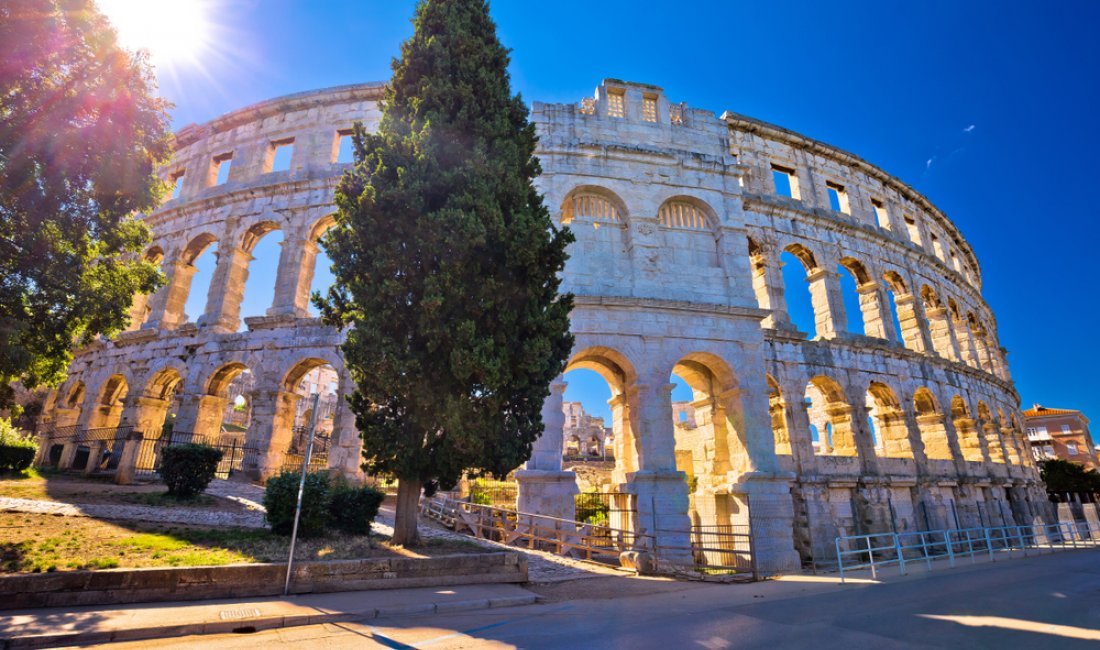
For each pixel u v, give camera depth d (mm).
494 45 19094
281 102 33750
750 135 34406
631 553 17844
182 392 28250
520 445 15773
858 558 25391
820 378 29391
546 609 11352
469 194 15633
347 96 33000
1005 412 40375
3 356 14234
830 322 31234
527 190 17609
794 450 26312
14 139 14211
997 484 33531
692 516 26969
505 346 15477
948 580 15781
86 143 15523
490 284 15305
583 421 57906
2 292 14875
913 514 28156
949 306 40500
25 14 13672
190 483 18906
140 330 30859
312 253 30734
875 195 37688
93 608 9648
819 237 33000
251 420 26797
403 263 15438
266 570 11469
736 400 24422
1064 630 9039
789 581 16750
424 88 17047
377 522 19734
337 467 25328
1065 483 55000
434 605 10906
